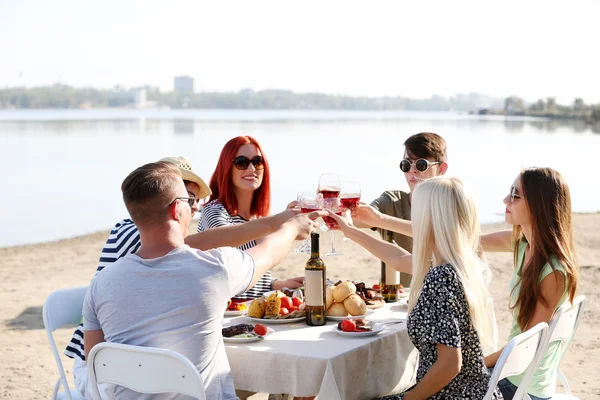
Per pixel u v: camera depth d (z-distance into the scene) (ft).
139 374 8.20
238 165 13.79
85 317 8.82
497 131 205.46
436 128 224.12
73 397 10.37
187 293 8.50
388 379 10.36
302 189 61.00
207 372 8.69
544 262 10.23
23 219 47.14
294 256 31.58
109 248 10.12
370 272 28.40
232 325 10.57
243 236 10.97
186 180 12.51
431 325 8.97
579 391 15.58
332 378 9.02
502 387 10.48
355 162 87.76
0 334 20.58
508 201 10.77
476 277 9.25
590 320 21.22
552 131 213.25
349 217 12.89
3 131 174.91
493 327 11.99
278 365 9.33
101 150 109.40
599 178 73.87
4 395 15.80
